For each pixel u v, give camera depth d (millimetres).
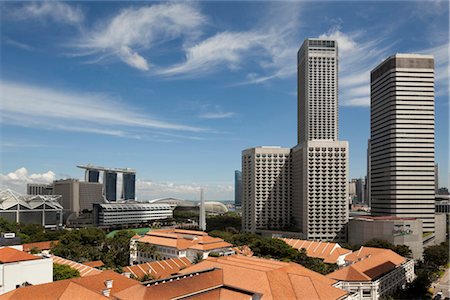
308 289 99312
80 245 197500
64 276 123000
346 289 125438
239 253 190000
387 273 139875
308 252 188375
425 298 136500
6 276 106688
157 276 142500
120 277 109312
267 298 94812
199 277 104125
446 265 189875
